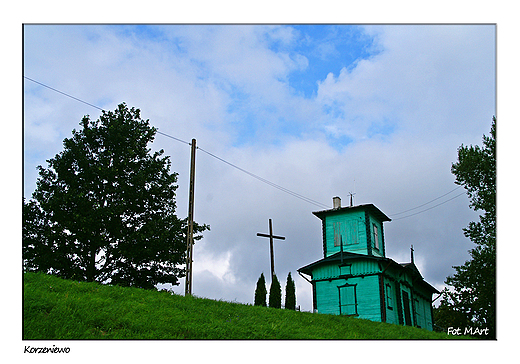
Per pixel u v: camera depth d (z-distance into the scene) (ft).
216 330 53.88
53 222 105.91
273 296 104.32
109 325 49.65
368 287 101.45
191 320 56.59
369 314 99.19
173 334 50.83
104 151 117.80
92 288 63.57
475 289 112.47
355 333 65.21
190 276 77.82
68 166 113.09
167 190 120.47
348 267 105.50
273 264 110.11
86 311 51.72
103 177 110.83
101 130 119.44
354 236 111.86
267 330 57.62
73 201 104.58
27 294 51.70
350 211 114.32
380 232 119.34
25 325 44.57
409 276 119.44
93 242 103.19
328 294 106.01
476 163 111.96
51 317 48.03
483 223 111.34
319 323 68.44
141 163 121.08
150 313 56.18
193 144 88.53
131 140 119.55
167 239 111.75
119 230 106.63
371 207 112.68
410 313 113.91
